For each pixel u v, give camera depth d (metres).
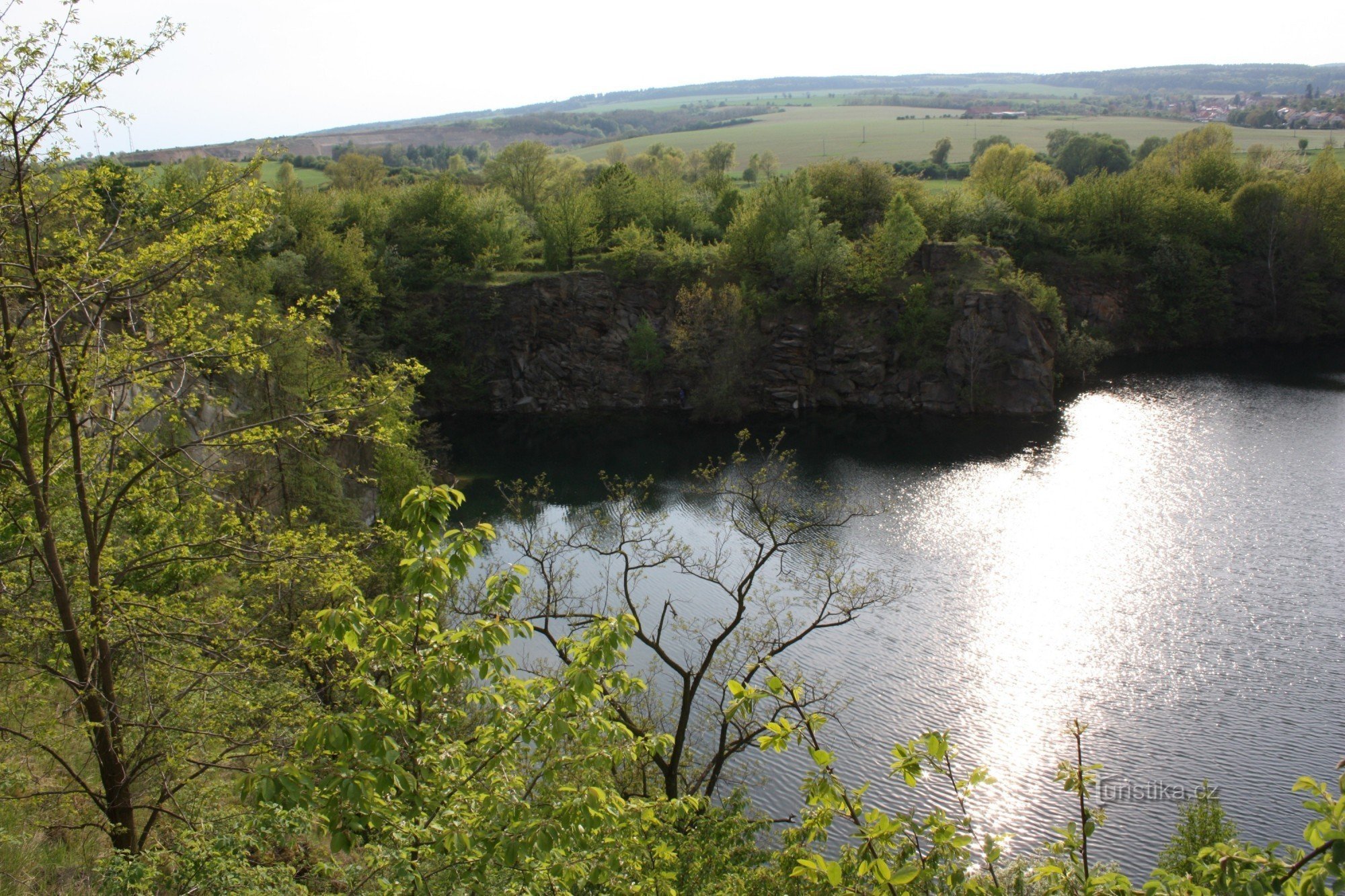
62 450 12.86
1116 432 69.81
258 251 73.69
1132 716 32.22
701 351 84.75
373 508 44.28
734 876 12.45
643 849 10.78
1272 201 99.88
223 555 12.93
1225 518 50.50
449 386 86.75
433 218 91.56
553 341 87.50
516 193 126.38
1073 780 8.56
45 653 13.38
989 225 97.50
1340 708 32.34
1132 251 100.88
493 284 86.56
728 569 43.06
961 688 34.06
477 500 59.91
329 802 8.59
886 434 74.81
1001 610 40.44
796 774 29.16
